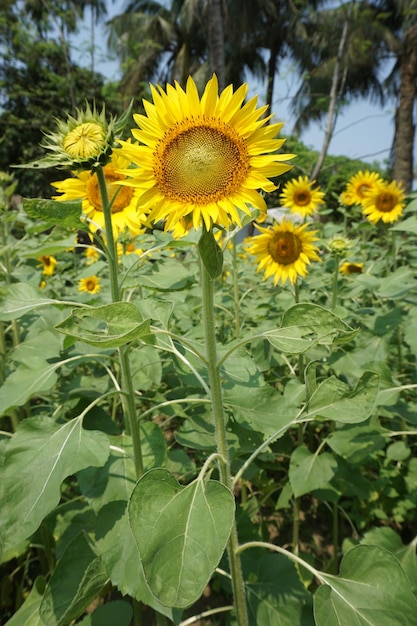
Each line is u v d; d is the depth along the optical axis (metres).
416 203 0.78
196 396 0.65
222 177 0.40
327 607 0.38
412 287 0.75
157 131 0.41
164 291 0.58
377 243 2.00
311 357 0.72
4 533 0.38
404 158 3.54
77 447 0.43
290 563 0.56
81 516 0.61
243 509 0.70
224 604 0.71
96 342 0.34
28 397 0.48
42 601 0.46
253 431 0.58
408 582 0.38
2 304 0.52
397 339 0.93
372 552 0.40
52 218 0.47
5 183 0.92
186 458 0.66
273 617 0.51
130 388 0.49
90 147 0.47
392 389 0.62
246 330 0.96
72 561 0.48
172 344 0.48
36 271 0.87
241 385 0.51
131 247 1.07
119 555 0.45
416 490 0.75
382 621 0.37
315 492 0.71
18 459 0.43
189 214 0.41
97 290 1.33
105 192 0.49
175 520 0.33
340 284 1.17
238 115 0.41
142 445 0.53
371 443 0.64
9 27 4.51
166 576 0.31
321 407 0.44
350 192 1.55
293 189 1.39
